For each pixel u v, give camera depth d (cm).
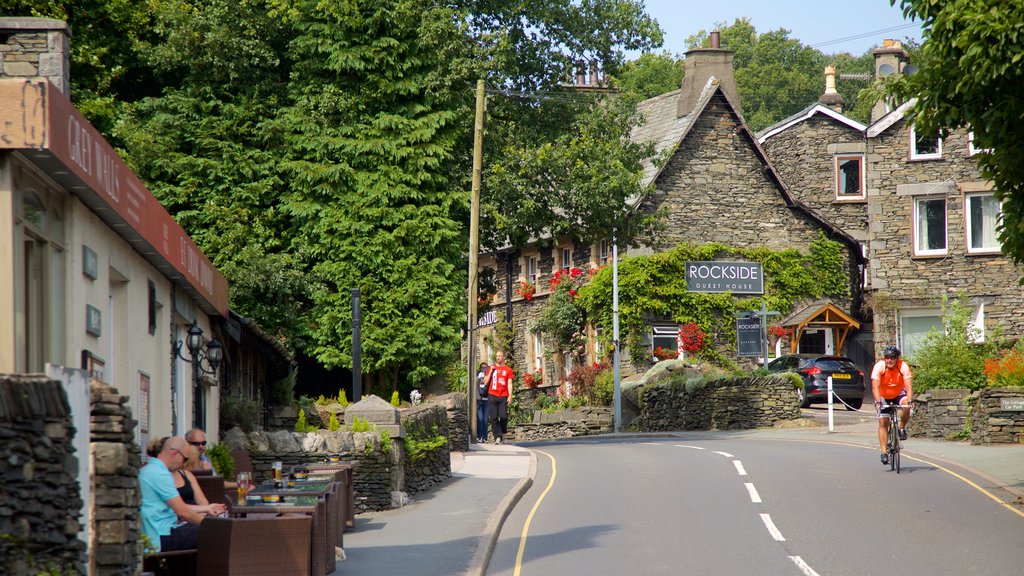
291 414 2125
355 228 2825
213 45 2816
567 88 3738
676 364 3909
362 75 2914
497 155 3538
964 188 4238
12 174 924
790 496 1698
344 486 1474
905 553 1249
